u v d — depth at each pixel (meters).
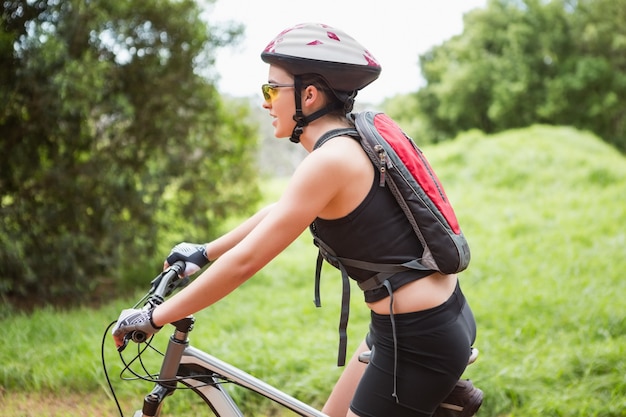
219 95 8.62
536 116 32.81
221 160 8.79
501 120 33.12
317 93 2.18
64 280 7.19
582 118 32.53
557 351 5.02
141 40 7.70
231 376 2.33
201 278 2.08
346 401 2.67
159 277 2.30
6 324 5.62
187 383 2.34
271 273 8.20
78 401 4.26
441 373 2.22
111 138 7.60
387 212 2.16
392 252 2.17
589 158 14.09
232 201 8.98
